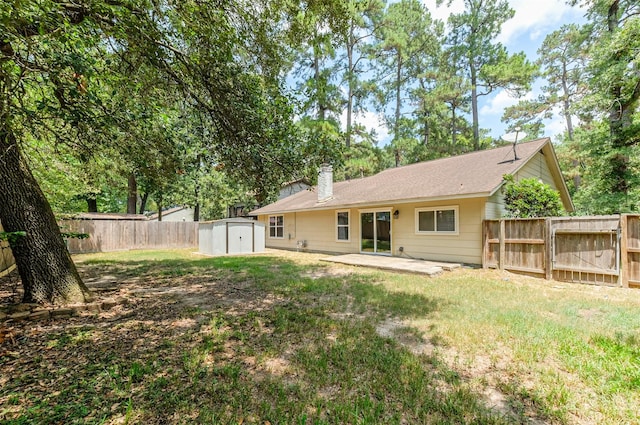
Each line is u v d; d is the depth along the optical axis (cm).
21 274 459
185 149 588
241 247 1403
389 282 680
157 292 596
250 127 449
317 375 272
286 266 944
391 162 2511
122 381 260
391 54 2245
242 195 2166
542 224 730
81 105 364
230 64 421
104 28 320
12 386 250
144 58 385
